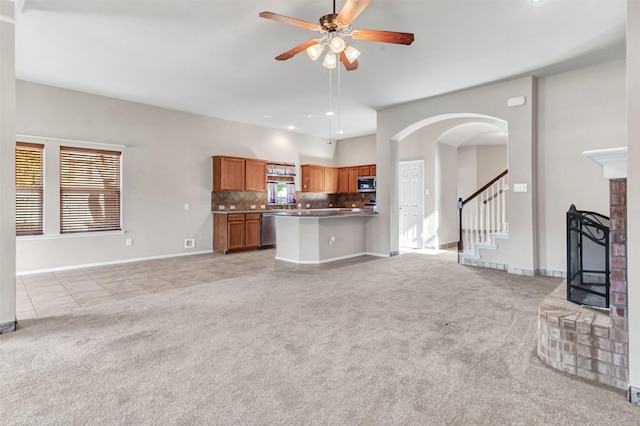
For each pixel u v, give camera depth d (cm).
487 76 476
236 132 758
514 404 179
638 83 180
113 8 309
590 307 232
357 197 944
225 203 744
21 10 310
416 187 762
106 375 208
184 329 283
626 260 194
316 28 269
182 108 650
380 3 298
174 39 369
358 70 454
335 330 279
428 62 428
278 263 588
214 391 190
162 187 646
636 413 171
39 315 321
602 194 443
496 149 1036
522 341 257
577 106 457
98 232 570
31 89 503
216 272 513
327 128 831
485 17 323
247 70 458
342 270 522
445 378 204
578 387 195
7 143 283
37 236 510
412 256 653
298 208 888
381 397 184
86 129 554
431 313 320
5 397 185
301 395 186
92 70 459
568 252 247
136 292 401
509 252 506
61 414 170
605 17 323
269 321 301
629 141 183
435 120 595
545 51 399
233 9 311
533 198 480
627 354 193
